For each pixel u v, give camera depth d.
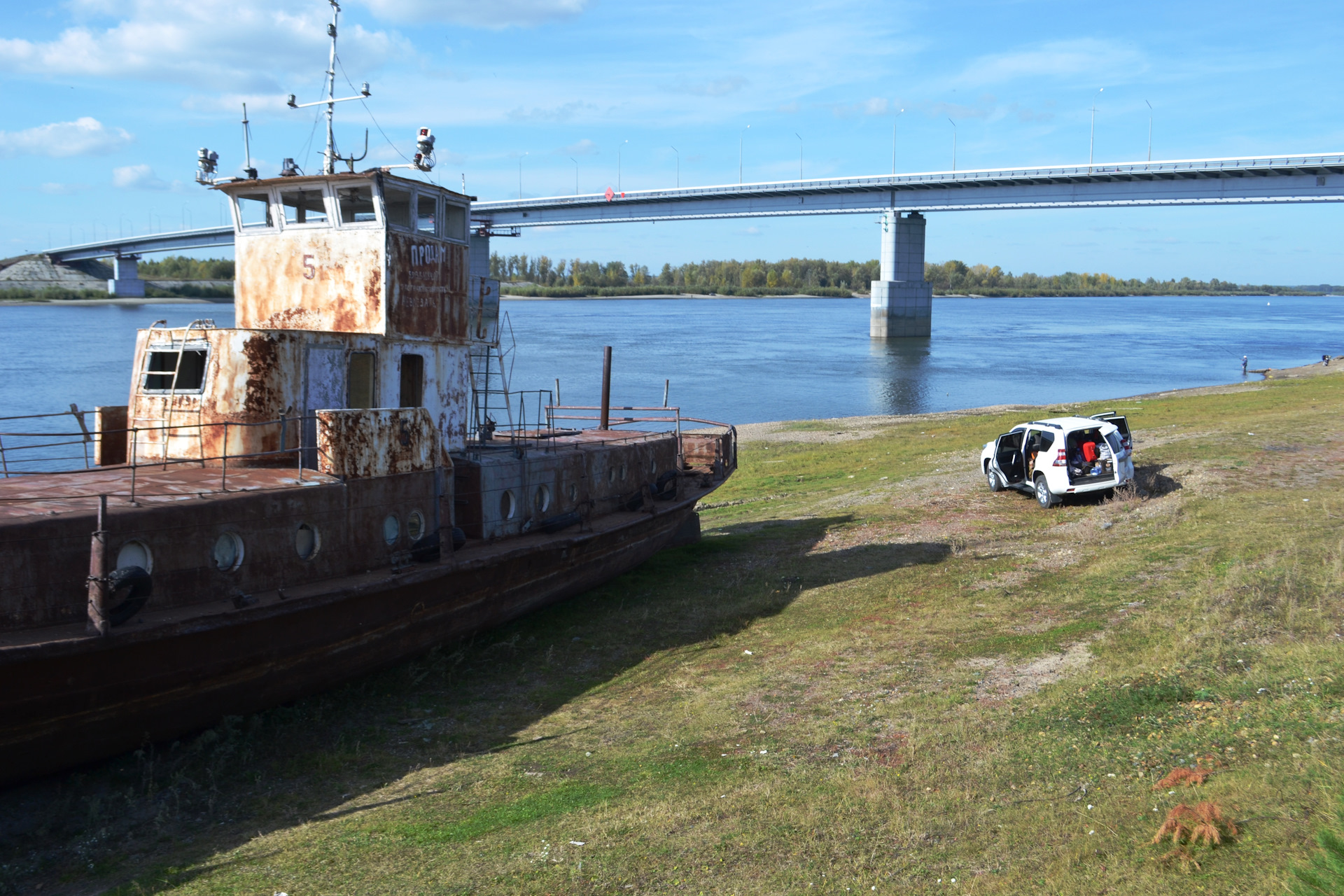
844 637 12.44
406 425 11.59
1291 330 152.62
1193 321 192.38
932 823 7.10
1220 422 29.52
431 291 13.52
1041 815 7.01
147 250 176.88
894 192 112.19
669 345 107.12
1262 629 10.19
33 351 80.19
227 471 10.84
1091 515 18.48
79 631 8.30
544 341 111.62
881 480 26.16
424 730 10.25
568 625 14.06
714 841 7.09
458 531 12.62
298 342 11.41
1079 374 76.12
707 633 13.38
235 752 9.65
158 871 7.35
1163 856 6.12
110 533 8.59
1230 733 7.77
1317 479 18.59
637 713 10.42
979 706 9.46
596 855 7.04
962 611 13.05
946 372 78.81
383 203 12.47
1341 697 8.00
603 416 20.12
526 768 8.96
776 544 18.88
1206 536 15.00
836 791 7.81
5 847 7.92
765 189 115.44
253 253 13.48
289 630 9.84
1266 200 85.12
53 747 8.50
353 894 6.75
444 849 7.37
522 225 137.25
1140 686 9.03
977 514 19.89
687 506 18.16
